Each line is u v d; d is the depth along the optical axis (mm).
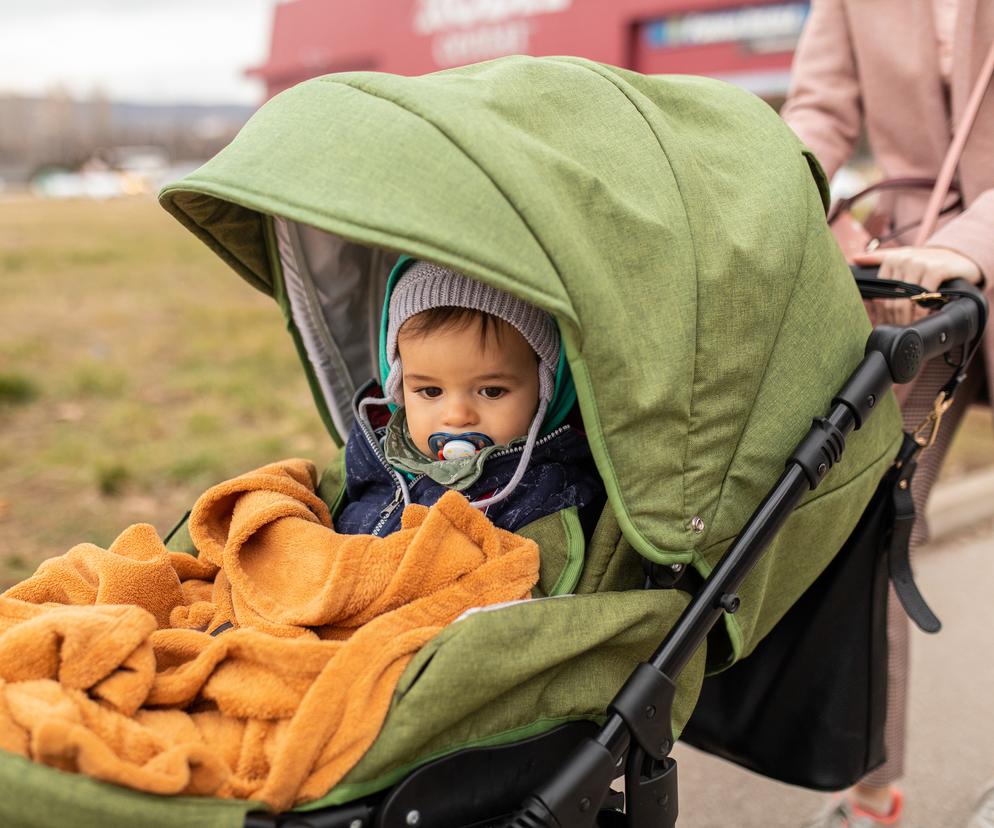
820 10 2199
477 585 1423
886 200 2201
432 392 1706
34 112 59688
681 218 1423
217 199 1678
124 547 1645
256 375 5465
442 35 12203
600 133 1430
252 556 1614
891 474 1743
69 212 16438
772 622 1659
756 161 1547
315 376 1997
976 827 2098
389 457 1748
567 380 1706
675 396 1380
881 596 1779
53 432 4395
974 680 2914
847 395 1504
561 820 1217
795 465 1453
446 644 1253
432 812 1240
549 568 1521
